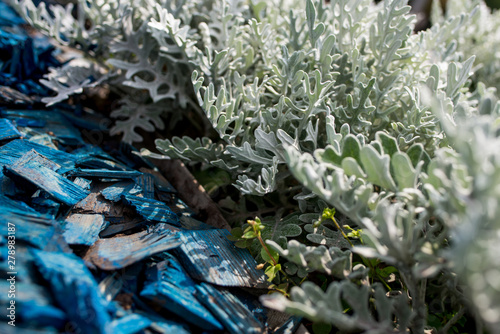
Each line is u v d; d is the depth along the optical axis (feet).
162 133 1.40
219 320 0.78
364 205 0.74
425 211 0.75
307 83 0.94
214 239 0.92
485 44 1.45
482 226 0.62
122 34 1.28
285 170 1.06
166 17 1.07
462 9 1.43
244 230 0.94
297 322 0.83
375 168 0.74
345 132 0.87
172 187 1.11
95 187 0.98
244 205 1.11
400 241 0.73
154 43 1.25
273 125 1.00
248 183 0.91
